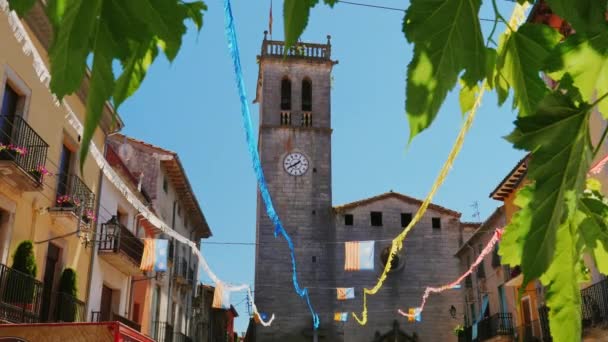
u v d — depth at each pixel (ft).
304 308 129.08
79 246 60.23
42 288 48.32
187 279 117.39
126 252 70.23
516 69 5.23
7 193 46.65
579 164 4.37
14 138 46.85
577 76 4.54
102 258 66.59
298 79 148.05
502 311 101.81
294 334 127.03
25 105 49.14
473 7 4.28
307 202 137.49
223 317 168.66
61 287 54.49
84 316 60.34
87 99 3.51
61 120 55.93
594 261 5.26
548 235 4.56
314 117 145.07
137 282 86.33
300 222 135.74
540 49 5.10
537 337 82.17
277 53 149.38
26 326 30.94
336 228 135.23
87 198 58.70
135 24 3.54
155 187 92.94
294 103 145.79
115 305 72.69
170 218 102.89
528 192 4.61
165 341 96.73
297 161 140.05
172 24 3.60
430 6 4.28
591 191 6.32
